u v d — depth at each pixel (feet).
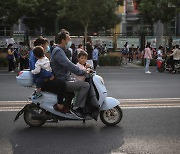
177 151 17.70
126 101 31.30
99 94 22.02
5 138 19.93
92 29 108.99
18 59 68.13
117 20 102.68
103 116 22.68
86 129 21.88
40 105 21.84
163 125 22.86
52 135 20.54
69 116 21.75
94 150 17.83
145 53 62.64
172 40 91.66
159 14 80.59
